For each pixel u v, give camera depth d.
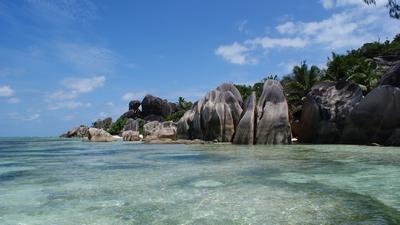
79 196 11.07
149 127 60.22
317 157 20.09
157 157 22.78
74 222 8.48
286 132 33.12
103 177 14.62
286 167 16.27
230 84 41.47
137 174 15.25
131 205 9.87
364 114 29.97
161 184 12.77
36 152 30.91
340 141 31.73
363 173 14.16
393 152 22.30
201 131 40.19
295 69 47.88
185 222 8.27
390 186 11.61
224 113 38.38
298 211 8.89
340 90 34.91
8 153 29.94
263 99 35.31
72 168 17.94
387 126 28.64
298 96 46.88
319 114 34.00
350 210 8.87
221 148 29.02
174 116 75.19
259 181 12.91
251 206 9.47
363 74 42.56
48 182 13.66
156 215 8.88
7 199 10.81
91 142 50.75
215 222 8.22
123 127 78.94
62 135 106.25
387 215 8.40
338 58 44.91
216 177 13.95
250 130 33.62
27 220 8.70
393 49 59.78
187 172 15.45
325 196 10.38
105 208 9.61
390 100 28.77
